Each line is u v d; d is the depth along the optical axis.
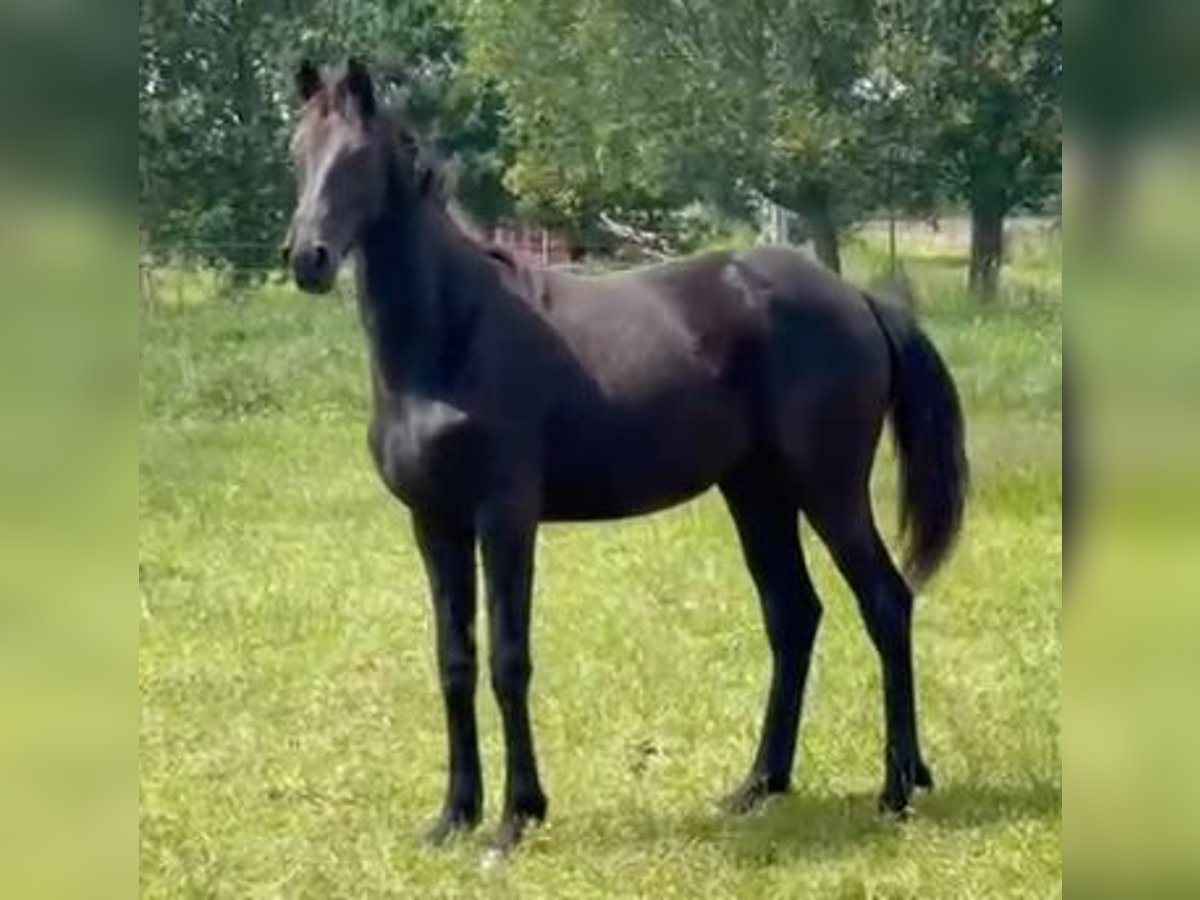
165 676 8.57
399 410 6.06
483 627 8.76
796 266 6.58
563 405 6.14
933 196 33.22
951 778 6.75
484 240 6.25
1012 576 9.98
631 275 6.50
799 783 6.80
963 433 6.68
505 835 6.11
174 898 5.68
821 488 6.48
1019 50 32.12
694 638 8.97
